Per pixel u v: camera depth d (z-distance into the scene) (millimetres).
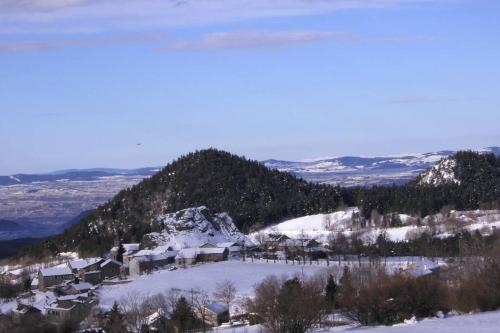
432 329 115125
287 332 137500
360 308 147750
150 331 169375
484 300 140750
